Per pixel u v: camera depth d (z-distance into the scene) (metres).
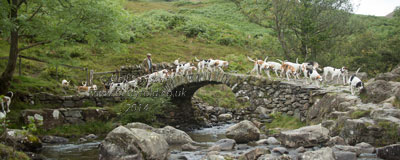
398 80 13.03
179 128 17.70
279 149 8.88
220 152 9.57
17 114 13.27
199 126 18.53
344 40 25.94
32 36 14.88
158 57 26.78
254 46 32.69
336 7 23.52
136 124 11.86
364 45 26.59
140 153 7.95
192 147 10.38
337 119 10.01
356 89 12.34
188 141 11.41
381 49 25.81
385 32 38.09
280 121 14.45
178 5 51.97
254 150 8.33
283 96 14.75
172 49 29.66
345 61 23.09
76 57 23.78
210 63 16.95
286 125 13.95
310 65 14.88
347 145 8.91
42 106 14.56
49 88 16.92
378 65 24.83
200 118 19.70
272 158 7.68
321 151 7.25
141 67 20.69
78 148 10.88
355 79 11.47
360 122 8.77
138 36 31.50
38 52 21.81
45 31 13.47
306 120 13.34
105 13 14.47
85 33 15.14
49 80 18.88
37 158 8.92
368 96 10.87
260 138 11.92
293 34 24.95
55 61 15.45
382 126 8.45
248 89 16.11
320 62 22.53
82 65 22.30
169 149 9.68
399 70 13.91
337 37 25.25
